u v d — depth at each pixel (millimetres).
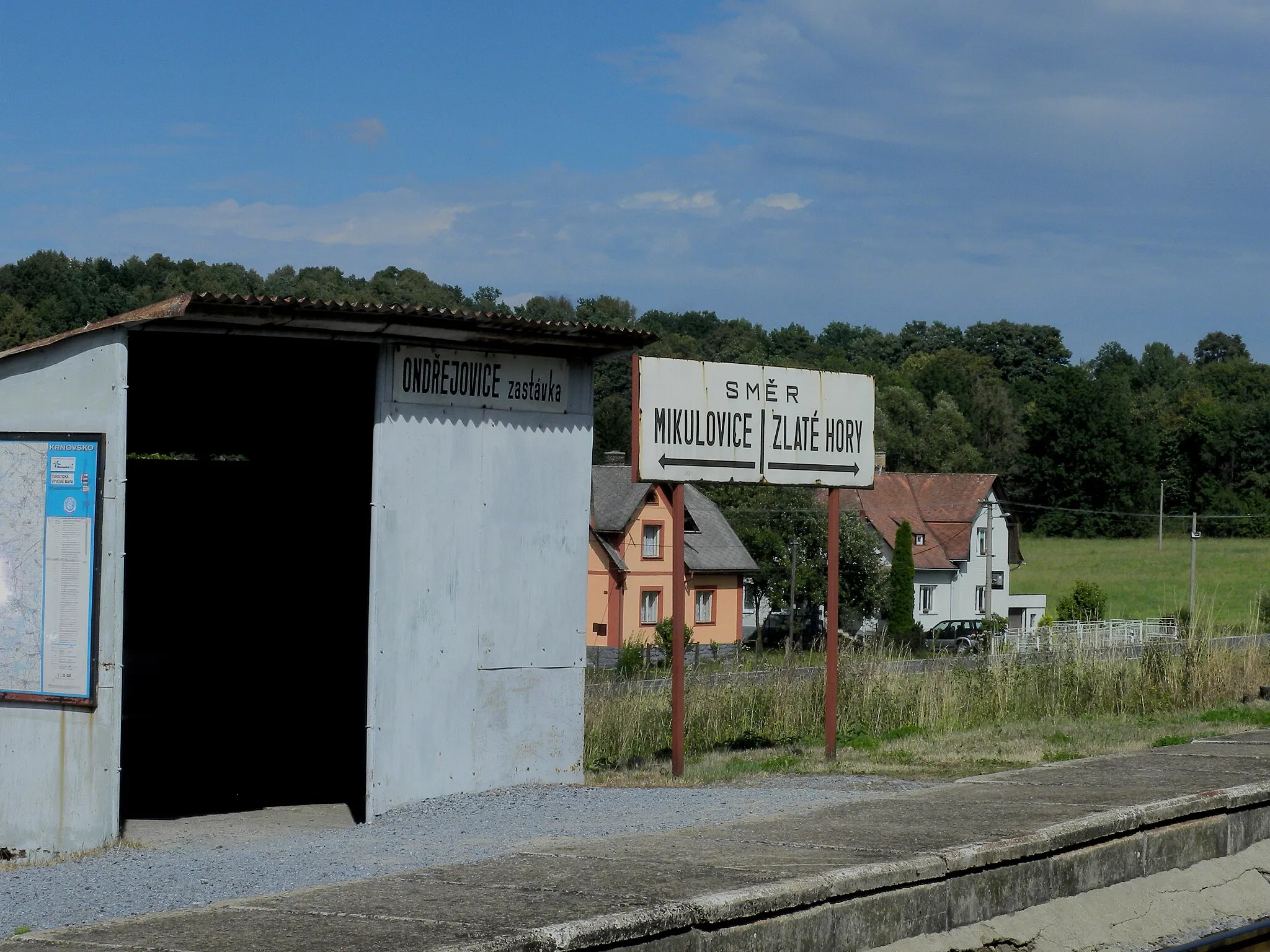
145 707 20562
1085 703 19703
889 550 66875
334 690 19281
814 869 6730
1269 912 8828
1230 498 105125
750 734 17625
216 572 20594
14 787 11320
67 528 11180
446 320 11820
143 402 16656
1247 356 182625
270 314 11188
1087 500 105438
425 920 5809
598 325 12648
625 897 6184
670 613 56312
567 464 13320
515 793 12383
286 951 5297
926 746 15938
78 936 5645
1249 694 20281
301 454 19547
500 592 12797
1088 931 7762
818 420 14766
